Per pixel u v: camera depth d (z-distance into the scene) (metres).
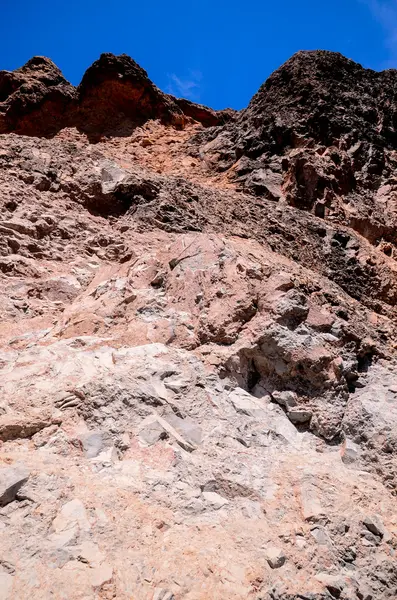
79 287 9.17
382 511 4.64
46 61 28.33
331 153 17.48
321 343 6.61
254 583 3.51
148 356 6.21
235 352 6.38
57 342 6.74
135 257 9.44
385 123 20.41
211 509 4.27
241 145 19.58
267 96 22.30
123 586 3.27
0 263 9.36
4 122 24.81
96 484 4.18
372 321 9.41
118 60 25.88
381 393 6.41
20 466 4.12
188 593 3.34
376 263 13.07
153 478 4.43
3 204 10.94
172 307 7.54
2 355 6.42
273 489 4.67
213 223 12.55
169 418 5.25
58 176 13.01
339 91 21.27
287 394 6.14
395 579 3.98
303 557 3.87
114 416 5.06
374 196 17.41
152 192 13.17
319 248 12.95
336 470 5.20
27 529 3.56
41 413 4.99
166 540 3.76
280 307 6.75
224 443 5.17
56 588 3.15
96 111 25.62
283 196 16.19
